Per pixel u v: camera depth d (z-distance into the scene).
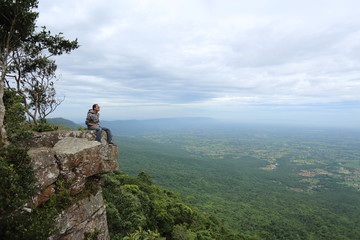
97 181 8.77
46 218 5.57
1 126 6.34
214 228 36.12
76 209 7.04
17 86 9.81
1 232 4.20
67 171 7.05
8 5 7.38
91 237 7.43
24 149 5.77
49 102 12.25
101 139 10.05
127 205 18.73
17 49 9.45
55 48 10.30
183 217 30.69
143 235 10.29
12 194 4.86
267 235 47.47
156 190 36.28
